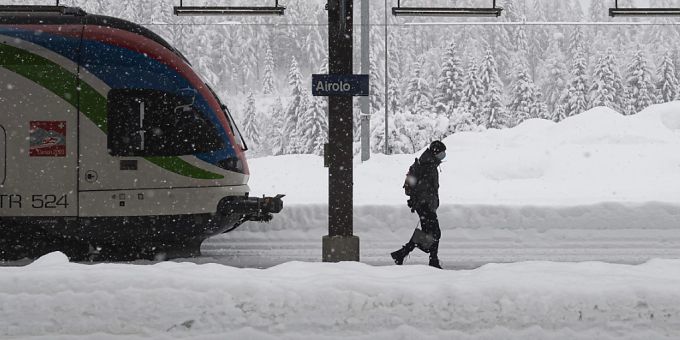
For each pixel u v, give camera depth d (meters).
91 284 4.72
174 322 4.63
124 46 9.75
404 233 12.06
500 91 71.44
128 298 4.67
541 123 29.67
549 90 81.75
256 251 11.23
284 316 4.60
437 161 9.56
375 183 20.64
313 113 60.47
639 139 26.12
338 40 9.13
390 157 23.52
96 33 9.74
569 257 10.57
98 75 9.57
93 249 9.99
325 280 4.72
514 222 11.97
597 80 68.75
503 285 4.61
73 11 10.12
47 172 9.48
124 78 9.63
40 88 9.50
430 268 5.43
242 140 10.90
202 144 9.87
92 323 4.66
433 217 9.48
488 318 4.55
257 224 12.09
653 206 12.02
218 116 10.07
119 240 9.88
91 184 9.51
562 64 81.56
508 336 4.53
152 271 4.88
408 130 40.81
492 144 27.03
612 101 67.94
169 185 9.69
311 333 4.58
